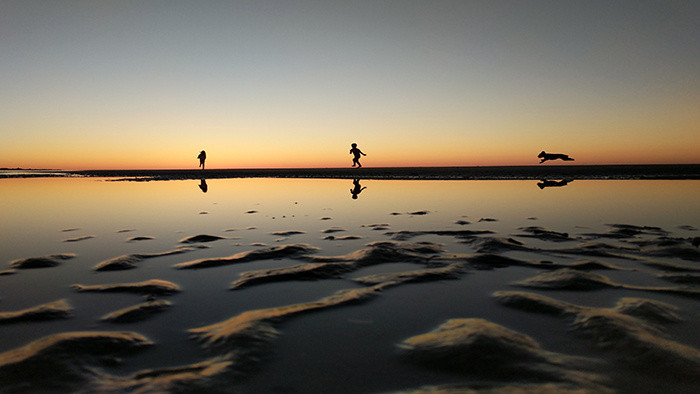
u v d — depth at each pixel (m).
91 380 1.91
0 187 16.61
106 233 5.94
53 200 10.91
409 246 4.76
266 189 14.96
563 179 19.11
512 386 1.83
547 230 5.89
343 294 3.17
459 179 20.53
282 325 2.58
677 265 3.87
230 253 4.61
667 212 7.62
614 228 6.02
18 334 2.43
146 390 1.82
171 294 3.20
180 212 8.34
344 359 2.13
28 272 3.82
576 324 2.49
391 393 1.81
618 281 3.42
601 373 1.93
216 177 26.67
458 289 3.28
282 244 5.09
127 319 2.67
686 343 2.21
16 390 1.81
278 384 1.89
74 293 3.21
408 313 2.78
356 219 7.28
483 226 6.36
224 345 2.27
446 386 1.85
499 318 2.66
